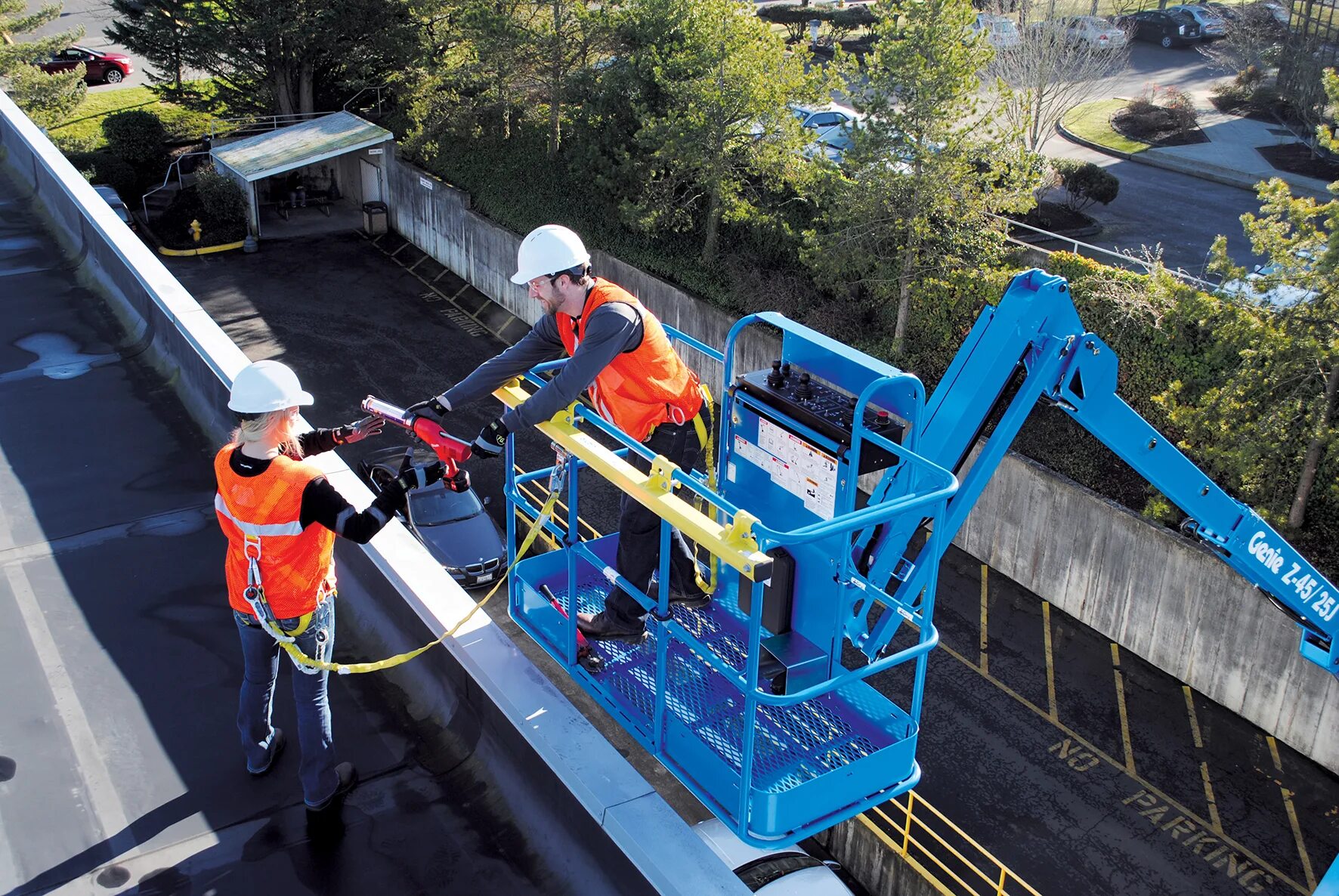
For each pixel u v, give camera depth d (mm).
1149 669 18766
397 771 5238
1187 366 19172
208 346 8117
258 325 31859
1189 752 17000
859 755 5141
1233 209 32375
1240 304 17141
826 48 49125
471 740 5363
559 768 4648
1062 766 16641
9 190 13453
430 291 34562
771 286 25734
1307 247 16250
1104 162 36938
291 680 5684
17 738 5203
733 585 5695
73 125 42969
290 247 37531
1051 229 30297
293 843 4781
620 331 4609
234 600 4574
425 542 19625
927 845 15117
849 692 5359
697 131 25484
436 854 4789
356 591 6438
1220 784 16375
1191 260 28547
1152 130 38750
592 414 4820
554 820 4836
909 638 19359
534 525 5254
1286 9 40344
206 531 6949
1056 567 20031
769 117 25453
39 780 4977
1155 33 49219
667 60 27031
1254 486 17250
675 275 28062
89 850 4648
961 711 17750
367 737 5418
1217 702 17969
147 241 37031
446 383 28969
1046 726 17469
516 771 5086
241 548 4426
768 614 5570
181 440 8039
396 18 38312
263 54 39844
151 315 9492
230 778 5090
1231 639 17469
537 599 5770
